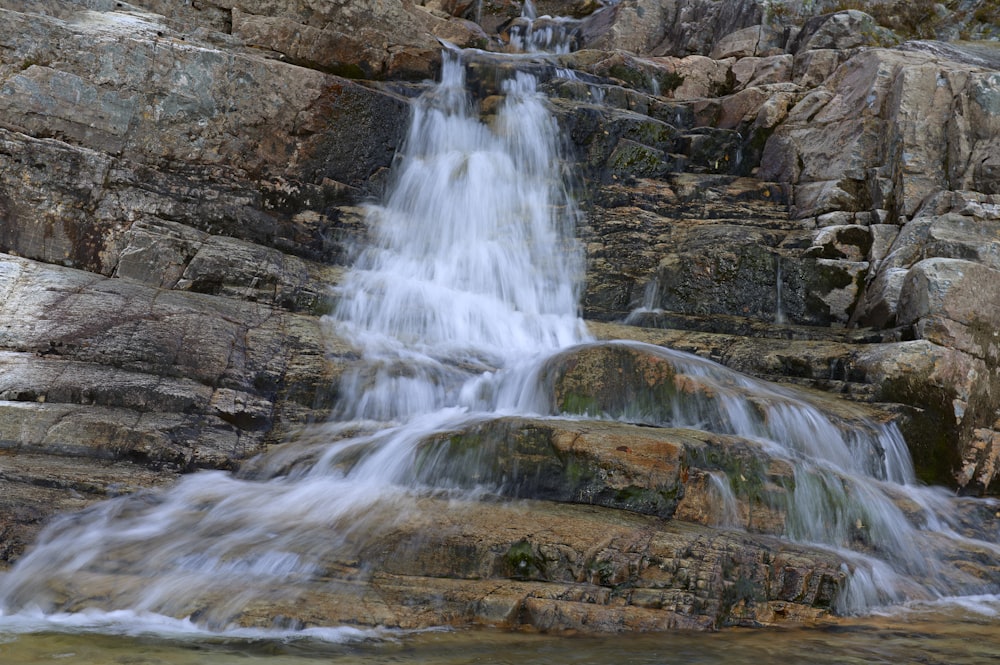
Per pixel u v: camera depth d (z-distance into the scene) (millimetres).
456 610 4754
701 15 15125
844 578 5285
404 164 10438
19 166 7879
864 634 4871
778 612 5133
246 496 5812
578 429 6035
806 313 9797
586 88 12008
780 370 8539
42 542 5094
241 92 9336
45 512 5293
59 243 7969
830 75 12367
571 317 9531
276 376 7215
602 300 9758
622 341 8250
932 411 7871
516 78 12078
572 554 5047
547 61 13008
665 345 8914
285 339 7676
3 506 5242
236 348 7320
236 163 9344
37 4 8789
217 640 4262
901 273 9117
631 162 11250
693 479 5852
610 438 5879
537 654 4301
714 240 9852
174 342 7094
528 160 10992
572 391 7160
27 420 6055
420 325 8672
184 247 8227
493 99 11398
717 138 11852
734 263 9688
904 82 10438
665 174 11406
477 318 8898
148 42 8852
